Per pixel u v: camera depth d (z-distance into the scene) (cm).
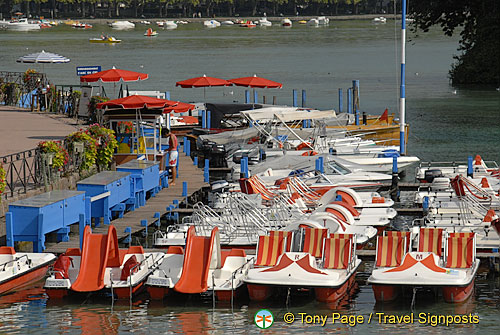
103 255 2472
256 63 12731
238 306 2355
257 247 2542
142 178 3484
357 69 11625
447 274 2334
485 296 2433
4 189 2988
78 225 3156
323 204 3297
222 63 12731
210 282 2394
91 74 5197
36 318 2269
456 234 2538
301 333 2156
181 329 2189
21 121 5138
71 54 14800
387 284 2314
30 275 2556
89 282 2408
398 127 5344
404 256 2411
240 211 2995
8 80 7419
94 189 3138
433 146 5328
